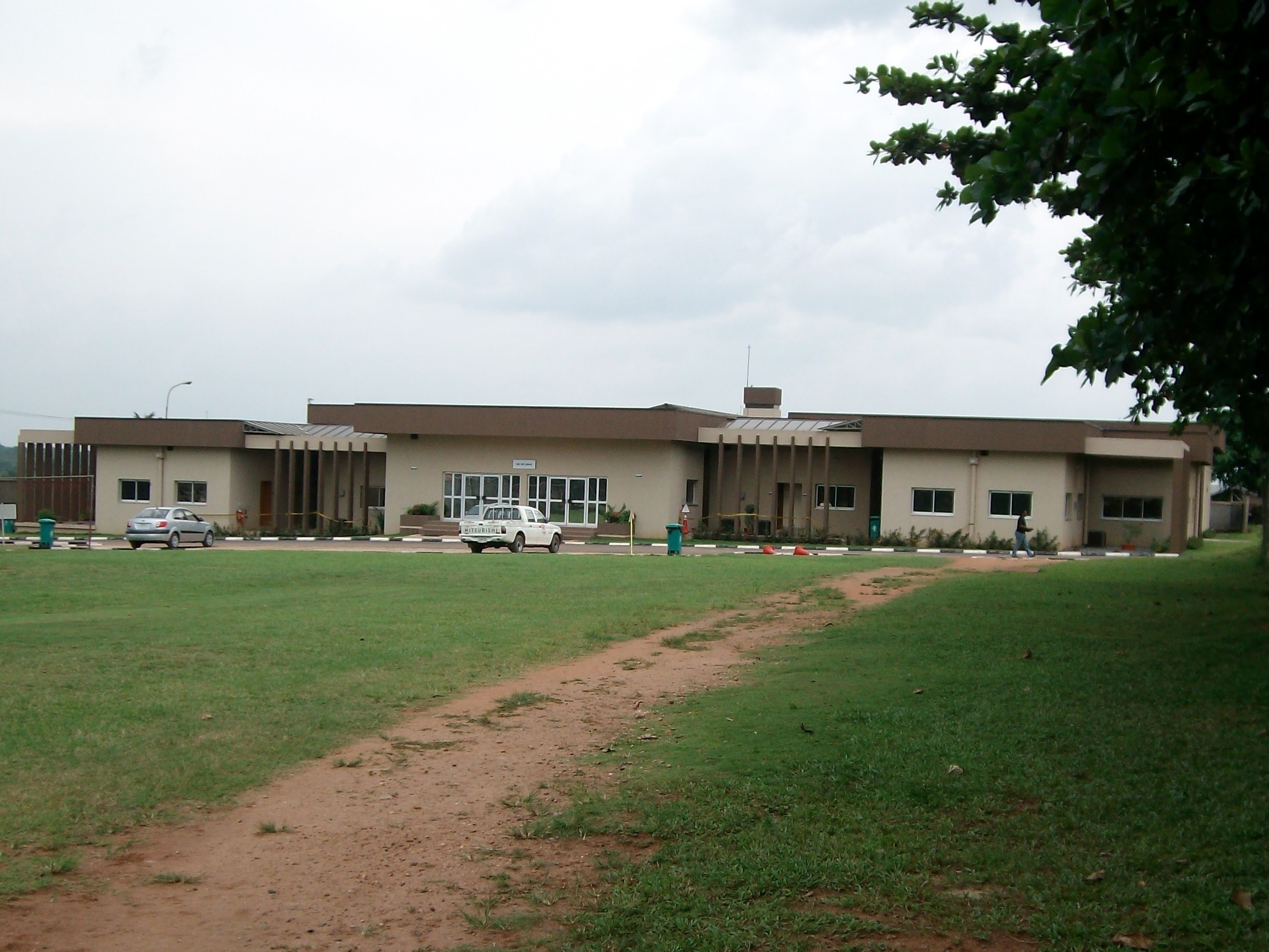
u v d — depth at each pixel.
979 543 44.44
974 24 12.41
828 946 5.46
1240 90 6.76
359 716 10.47
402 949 5.53
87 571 25.25
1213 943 5.33
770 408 58.88
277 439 52.97
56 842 6.94
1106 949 5.34
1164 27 6.73
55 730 9.57
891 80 12.30
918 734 9.14
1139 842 6.60
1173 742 8.59
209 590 22.23
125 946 5.52
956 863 6.45
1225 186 6.89
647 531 49.22
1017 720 9.50
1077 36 7.35
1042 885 6.08
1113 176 7.19
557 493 50.34
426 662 13.40
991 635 14.53
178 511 41.59
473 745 9.57
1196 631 14.45
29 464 56.69
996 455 44.50
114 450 54.19
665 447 49.09
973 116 12.52
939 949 5.42
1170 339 7.99
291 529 51.88
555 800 7.90
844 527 49.28
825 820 7.18
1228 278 7.05
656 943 5.50
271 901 6.13
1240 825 6.73
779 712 10.26
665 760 8.77
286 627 16.11
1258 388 8.33
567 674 13.02
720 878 6.26
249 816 7.55
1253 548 40.09
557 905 6.05
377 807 7.78
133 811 7.54
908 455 45.62
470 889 6.29
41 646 14.14
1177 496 42.78
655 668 13.45
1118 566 28.69
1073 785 7.66
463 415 50.19
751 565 29.03
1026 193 7.64
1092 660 12.34
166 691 11.34
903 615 17.19
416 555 32.59
